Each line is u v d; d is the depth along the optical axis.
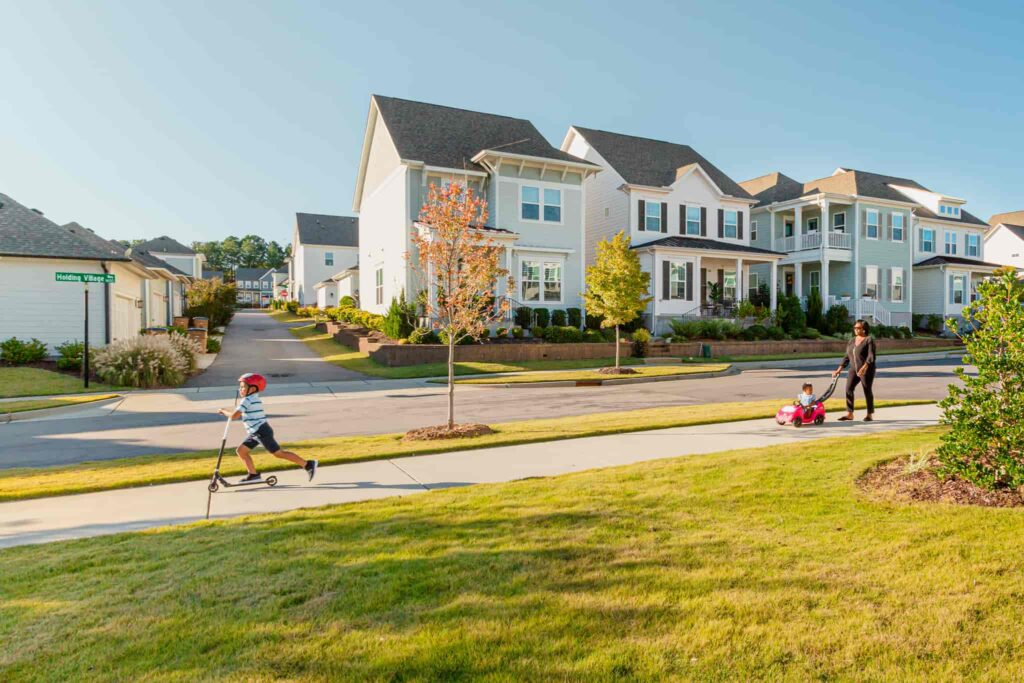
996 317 5.36
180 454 8.89
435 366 21.48
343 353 26.61
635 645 3.04
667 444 8.60
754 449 7.67
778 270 37.28
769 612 3.32
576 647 3.04
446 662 2.95
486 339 23.94
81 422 12.53
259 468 7.68
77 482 7.06
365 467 7.71
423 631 3.26
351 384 18.67
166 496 6.59
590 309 20.88
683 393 15.80
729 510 5.11
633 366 22.33
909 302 36.38
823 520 4.75
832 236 34.00
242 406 7.02
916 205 35.81
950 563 3.82
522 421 11.72
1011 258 44.69
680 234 31.36
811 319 32.44
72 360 19.36
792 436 8.82
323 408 14.12
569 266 27.97
